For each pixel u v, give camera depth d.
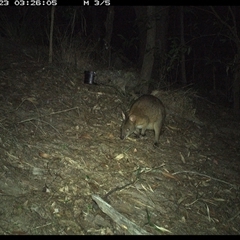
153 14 2.86
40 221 1.43
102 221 1.50
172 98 2.96
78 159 1.88
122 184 1.79
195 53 4.91
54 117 2.21
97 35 3.90
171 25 4.80
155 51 2.95
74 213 1.51
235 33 3.25
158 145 2.32
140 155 2.12
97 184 1.73
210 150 2.51
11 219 1.40
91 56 3.36
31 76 2.58
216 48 4.78
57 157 1.83
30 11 3.41
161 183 1.90
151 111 2.29
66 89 2.57
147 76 2.97
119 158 2.00
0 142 1.80
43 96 2.38
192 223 1.68
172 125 2.71
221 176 2.18
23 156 1.76
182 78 4.05
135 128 2.29
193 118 2.94
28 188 1.57
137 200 1.71
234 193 2.03
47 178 1.67
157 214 1.66
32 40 3.36
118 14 5.25
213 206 1.85
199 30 4.72
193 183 2.00
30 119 2.06
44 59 2.93
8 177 1.59
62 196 1.58
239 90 3.60
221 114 3.39
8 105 2.15
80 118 2.30
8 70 2.56
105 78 2.95
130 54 4.73
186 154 2.33
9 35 3.24
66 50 3.04
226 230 1.71
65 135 2.07
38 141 1.92
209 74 4.83
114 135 2.25
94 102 2.54
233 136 2.93
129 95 2.79
